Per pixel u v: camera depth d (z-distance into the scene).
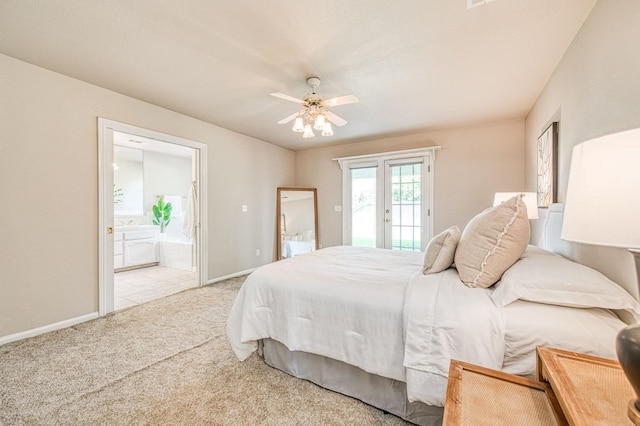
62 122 2.52
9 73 2.23
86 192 2.69
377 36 1.91
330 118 2.67
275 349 1.89
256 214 4.81
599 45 1.53
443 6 1.62
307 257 2.51
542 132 2.62
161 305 3.11
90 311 2.71
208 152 3.95
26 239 2.33
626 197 0.70
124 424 1.39
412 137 4.50
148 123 3.18
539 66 2.30
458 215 4.11
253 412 1.48
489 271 1.40
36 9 1.66
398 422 1.41
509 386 0.93
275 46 2.04
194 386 1.70
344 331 1.52
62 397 1.59
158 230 5.55
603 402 0.70
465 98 2.98
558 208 2.06
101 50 2.12
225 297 3.38
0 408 1.50
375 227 4.86
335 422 1.41
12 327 2.26
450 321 1.22
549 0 1.57
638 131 0.69
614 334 1.04
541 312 1.16
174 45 2.04
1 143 2.20
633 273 1.17
